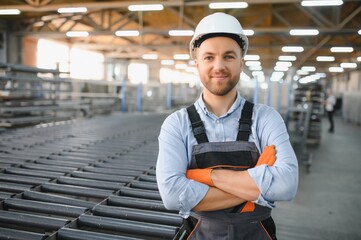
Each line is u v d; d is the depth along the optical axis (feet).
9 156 11.02
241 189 3.42
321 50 53.62
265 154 3.60
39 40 44.55
